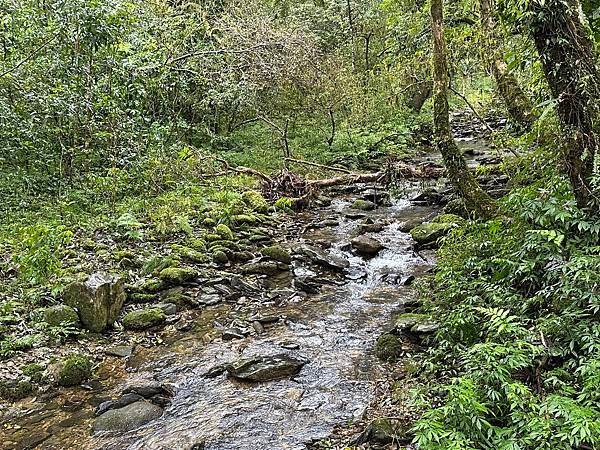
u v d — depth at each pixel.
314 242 8.83
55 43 9.47
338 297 6.88
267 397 4.63
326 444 3.90
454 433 2.97
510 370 3.61
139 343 5.71
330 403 4.49
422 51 11.90
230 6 15.19
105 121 10.03
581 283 3.89
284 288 7.17
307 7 18.86
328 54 16.34
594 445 2.76
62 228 7.04
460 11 9.75
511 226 5.28
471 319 4.48
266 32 13.91
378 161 14.57
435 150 16.34
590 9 4.95
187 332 5.96
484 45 7.60
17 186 9.16
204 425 4.24
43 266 6.12
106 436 4.14
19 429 4.25
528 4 3.94
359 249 8.38
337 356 5.32
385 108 16.67
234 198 10.57
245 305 6.67
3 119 8.71
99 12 9.28
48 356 5.27
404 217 10.20
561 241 4.32
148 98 12.09
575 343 3.67
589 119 4.05
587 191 4.19
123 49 10.11
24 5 9.40
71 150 9.65
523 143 5.98
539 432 2.83
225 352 5.49
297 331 5.94
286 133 14.38
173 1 13.62
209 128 14.35
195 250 8.03
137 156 10.36
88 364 5.09
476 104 12.12
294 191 11.61
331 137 15.01
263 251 8.16
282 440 4.00
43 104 8.98
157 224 8.64
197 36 13.42
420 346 5.26
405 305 6.34
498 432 3.03
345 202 11.68
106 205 9.33
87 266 7.03
